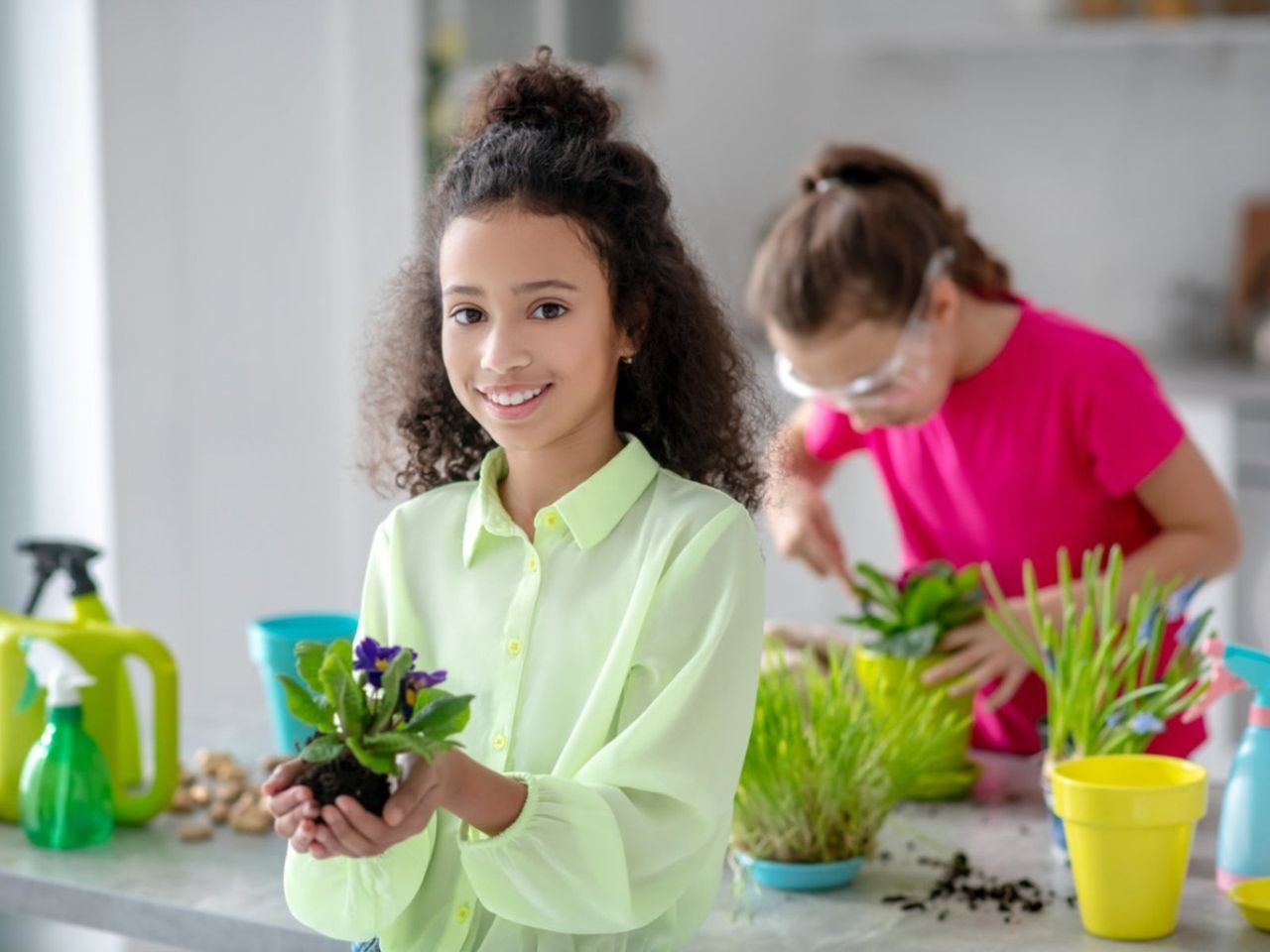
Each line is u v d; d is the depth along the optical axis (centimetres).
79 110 252
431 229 128
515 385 115
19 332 264
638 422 129
